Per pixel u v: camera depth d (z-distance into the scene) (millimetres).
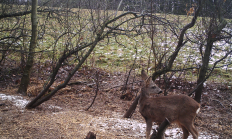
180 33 6578
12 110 5711
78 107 6863
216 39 5965
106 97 8008
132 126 5520
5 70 8898
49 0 7812
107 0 6523
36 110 5977
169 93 8305
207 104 7637
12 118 5207
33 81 8609
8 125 4840
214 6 5973
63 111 6133
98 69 10367
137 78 9609
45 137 4469
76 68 5844
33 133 4582
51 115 5633
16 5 7738
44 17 8109
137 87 8789
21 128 4738
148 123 4812
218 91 8594
